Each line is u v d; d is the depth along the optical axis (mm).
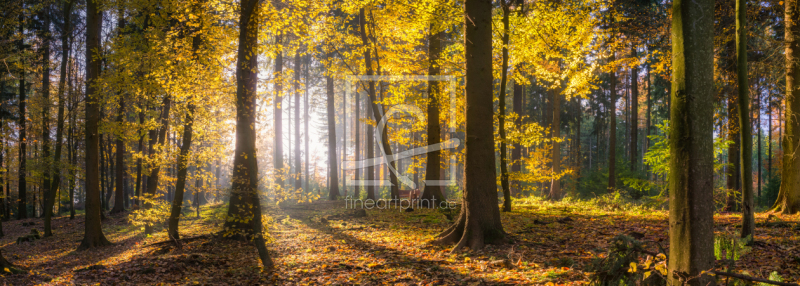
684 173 3285
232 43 10047
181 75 9203
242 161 9117
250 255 8234
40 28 16484
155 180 12328
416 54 14812
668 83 23188
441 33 15875
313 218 12867
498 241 7523
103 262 8789
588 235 8055
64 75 17859
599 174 22234
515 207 14531
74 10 17109
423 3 11391
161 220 11031
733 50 12719
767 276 4676
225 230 9609
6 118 19984
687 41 3254
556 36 11234
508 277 5398
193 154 10320
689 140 3252
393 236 9242
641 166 28781
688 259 3242
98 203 11617
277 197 8688
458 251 7289
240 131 7520
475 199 7676
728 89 13148
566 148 40844
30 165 17062
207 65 9570
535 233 8586
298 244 9094
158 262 7633
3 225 20125
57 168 15398
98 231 11578
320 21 10367
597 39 12023
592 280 4398
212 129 10320
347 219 12602
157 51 9734
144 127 10844
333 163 22594
